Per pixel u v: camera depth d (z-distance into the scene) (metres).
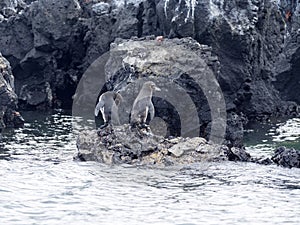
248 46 29.45
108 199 15.10
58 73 33.25
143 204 14.80
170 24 29.19
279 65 31.78
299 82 31.69
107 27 32.66
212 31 28.61
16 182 16.36
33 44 33.66
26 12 33.81
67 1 33.31
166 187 16.17
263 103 30.39
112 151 18.58
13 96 26.66
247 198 15.41
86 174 17.14
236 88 29.56
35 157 20.06
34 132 25.19
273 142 24.00
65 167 17.89
